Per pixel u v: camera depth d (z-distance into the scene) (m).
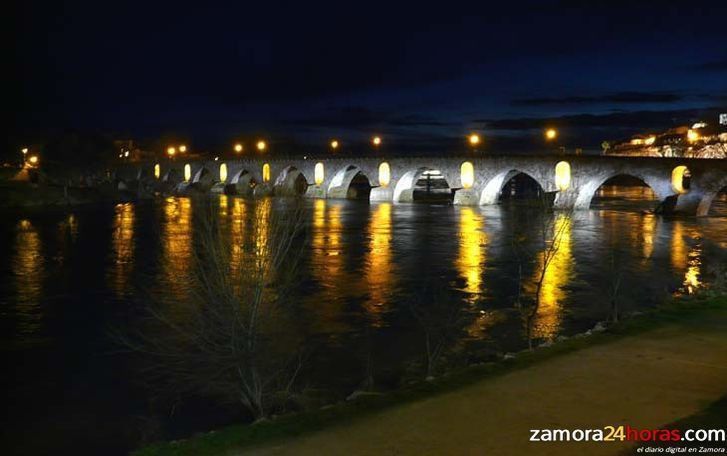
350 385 23.02
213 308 23.50
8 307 37.59
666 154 165.00
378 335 30.03
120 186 175.88
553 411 12.41
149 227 78.56
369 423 12.12
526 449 10.62
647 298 37.16
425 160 119.81
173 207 111.38
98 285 43.59
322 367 25.19
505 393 13.55
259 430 12.10
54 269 50.03
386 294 39.44
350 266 49.62
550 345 17.75
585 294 38.59
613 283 37.72
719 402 12.68
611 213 91.12
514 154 106.44
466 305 36.31
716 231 68.81
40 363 27.17
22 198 112.00
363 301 37.41
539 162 103.12
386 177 127.69
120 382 24.70
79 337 31.08
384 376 24.20
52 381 24.98
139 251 58.84
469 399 13.24
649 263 49.22
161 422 20.67
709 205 87.00
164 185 178.62
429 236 67.50
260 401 18.58
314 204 117.31
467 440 11.12
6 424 20.86
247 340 19.20
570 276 44.56
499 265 49.59
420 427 11.80
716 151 154.88
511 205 107.38
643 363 15.64
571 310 34.59
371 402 13.29
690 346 17.23
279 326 28.23
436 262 51.31
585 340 18.08
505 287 41.38
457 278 44.56
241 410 21.31
